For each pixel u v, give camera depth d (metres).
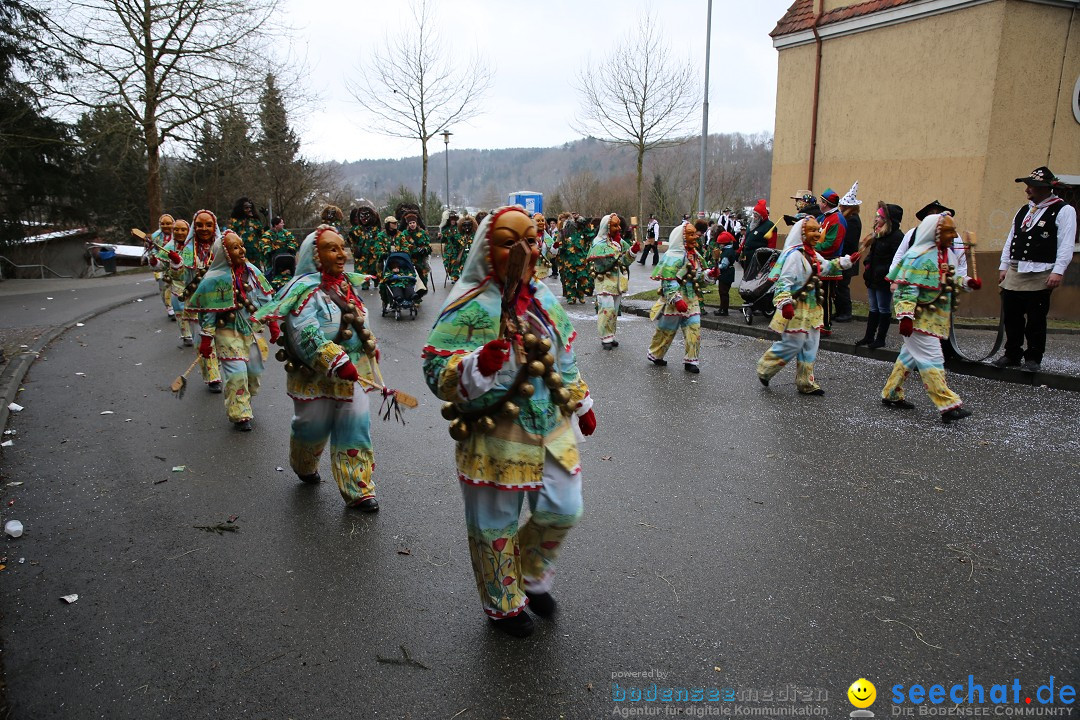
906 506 4.64
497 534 3.12
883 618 3.38
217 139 26.36
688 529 4.34
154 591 3.68
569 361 3.18
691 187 46.88
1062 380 7.42
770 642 3.20
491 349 2.71
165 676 3.01
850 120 13.34
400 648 3.19
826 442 5.94
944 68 11.73
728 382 8.09
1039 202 7.55
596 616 3.42
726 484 5.06
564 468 3.09
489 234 2.93
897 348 9.35
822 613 3.43
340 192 41.03
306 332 4.25
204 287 6.02
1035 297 7.65
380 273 17.42
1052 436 5.97
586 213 52.50
